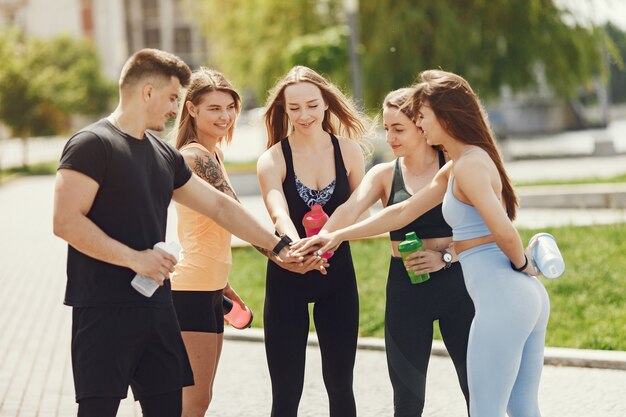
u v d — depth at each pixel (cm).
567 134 4572
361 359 763
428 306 476
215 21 3256
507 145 3108
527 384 426
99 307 391
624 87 6581
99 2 8150
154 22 8688
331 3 3025
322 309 494
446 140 423
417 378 480
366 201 489
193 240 491
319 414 621
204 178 495
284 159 497
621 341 740
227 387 698
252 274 1127
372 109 2741
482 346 408
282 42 3031
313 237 463
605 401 624
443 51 2712
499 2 2778
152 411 406
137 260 389
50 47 4762
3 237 1808
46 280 1262
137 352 398
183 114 511
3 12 8112
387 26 2720
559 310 848
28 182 3575
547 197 1681
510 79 2800
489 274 411
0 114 4288
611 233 1225
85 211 390
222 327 519
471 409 416
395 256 489
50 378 739
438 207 478
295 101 490
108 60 8169
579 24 2859
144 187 401
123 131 402
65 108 4431
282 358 486
